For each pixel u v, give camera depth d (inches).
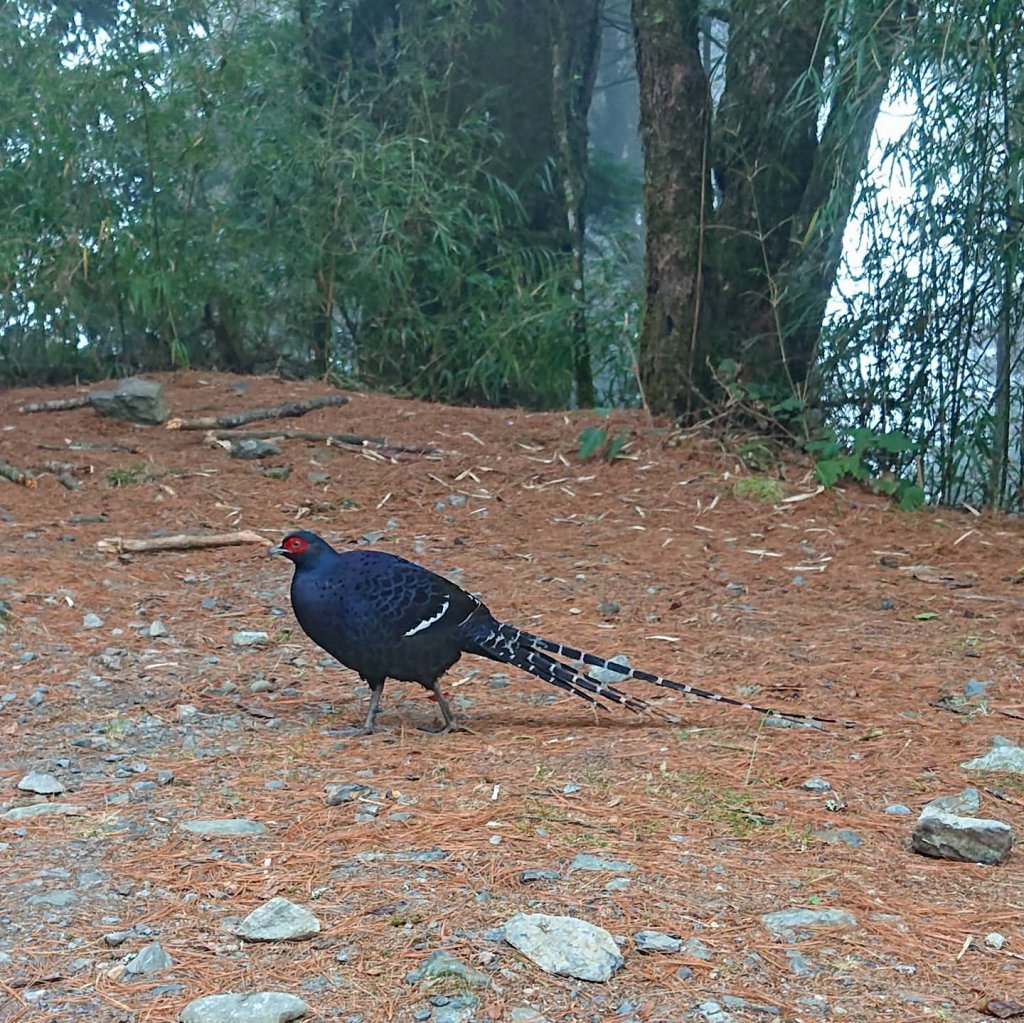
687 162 388.8
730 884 130.7
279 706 202.5
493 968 111.6
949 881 133.4
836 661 228.7
